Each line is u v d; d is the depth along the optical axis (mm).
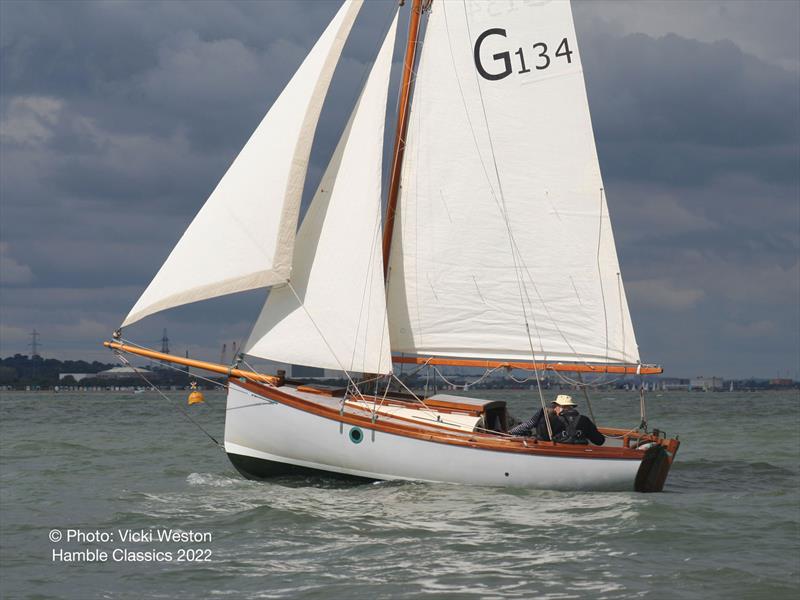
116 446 89312
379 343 53938
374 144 54469
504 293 57469
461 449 51188
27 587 34562
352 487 53062
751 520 45906
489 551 39094
